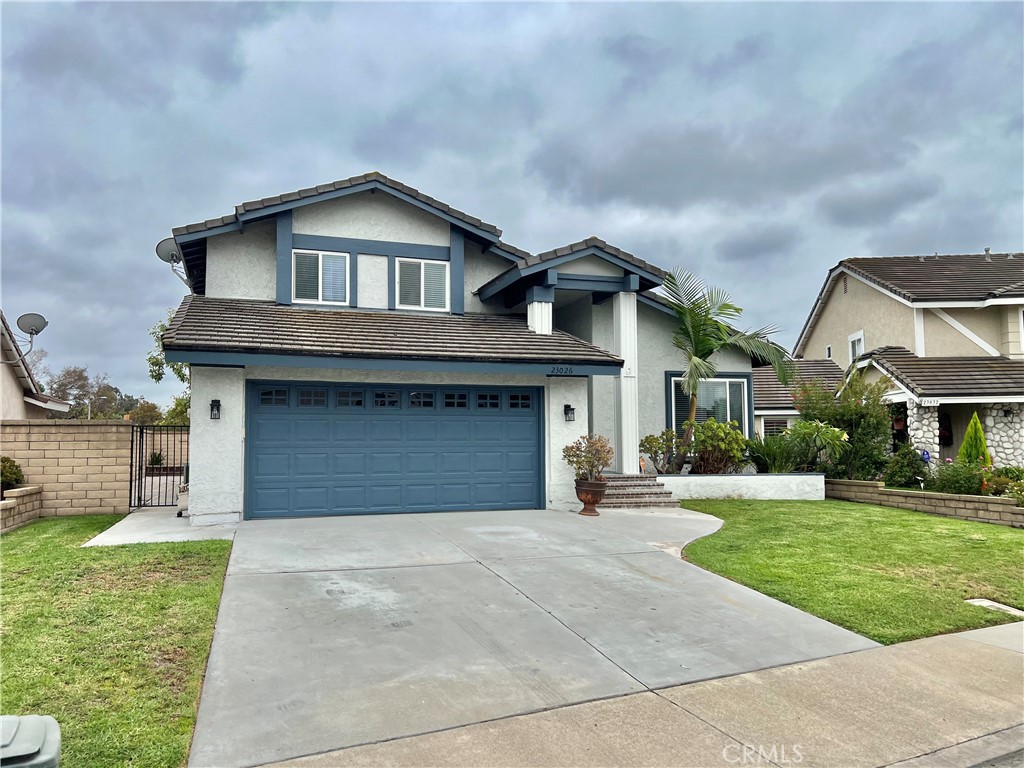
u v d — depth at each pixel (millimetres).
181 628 5883
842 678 5414
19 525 11352
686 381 15023
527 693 4953
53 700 4445
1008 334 20953
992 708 4898
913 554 9656
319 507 12156
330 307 14344
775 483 16047
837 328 27281
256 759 3904
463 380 13156
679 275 15898
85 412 49219
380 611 6664
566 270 14508
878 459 16672
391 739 4203
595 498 13031
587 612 6891
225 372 11484
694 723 4551
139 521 11727
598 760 4008
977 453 16203
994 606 7473
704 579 8266
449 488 13023
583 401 13898
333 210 14555
